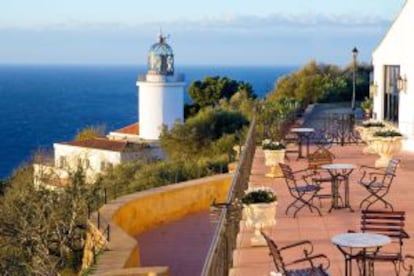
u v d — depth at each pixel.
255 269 9.03
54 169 21.38
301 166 17.47
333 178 12.47
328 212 12.21
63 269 14.45
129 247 10.38
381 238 7.70
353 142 21.45
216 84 58.44
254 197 10.02
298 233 10.84
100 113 137.62
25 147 81.25
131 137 49.94
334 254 9.60
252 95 58.22
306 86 42.72
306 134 19.42
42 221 15.35
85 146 43.62
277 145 15.91
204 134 35.31
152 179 24.08
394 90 20.95
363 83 42.06
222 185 16.42
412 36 18.94
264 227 10.26
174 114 49.94
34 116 128.38
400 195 13.55
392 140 16.42
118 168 27.67
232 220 8.99
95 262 9.73
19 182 20.53
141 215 14.45
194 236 14.05
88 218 12.77
